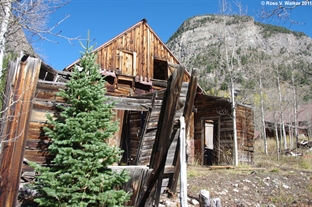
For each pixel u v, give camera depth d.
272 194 7.81
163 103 5.45
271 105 24.45
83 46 4.83
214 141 15.74
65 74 7.61
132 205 5.26
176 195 6.82
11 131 4.33
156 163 5.62
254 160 15.71
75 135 4.14
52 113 4.84
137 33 13.36
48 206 4.07
